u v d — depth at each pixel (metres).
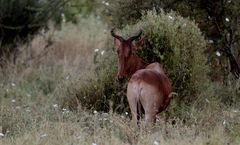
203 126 32.22
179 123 32.88
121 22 42.94
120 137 30.64
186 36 36.84
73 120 33.56
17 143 29.12
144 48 36.47
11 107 36.41
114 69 37.12
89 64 46.19
